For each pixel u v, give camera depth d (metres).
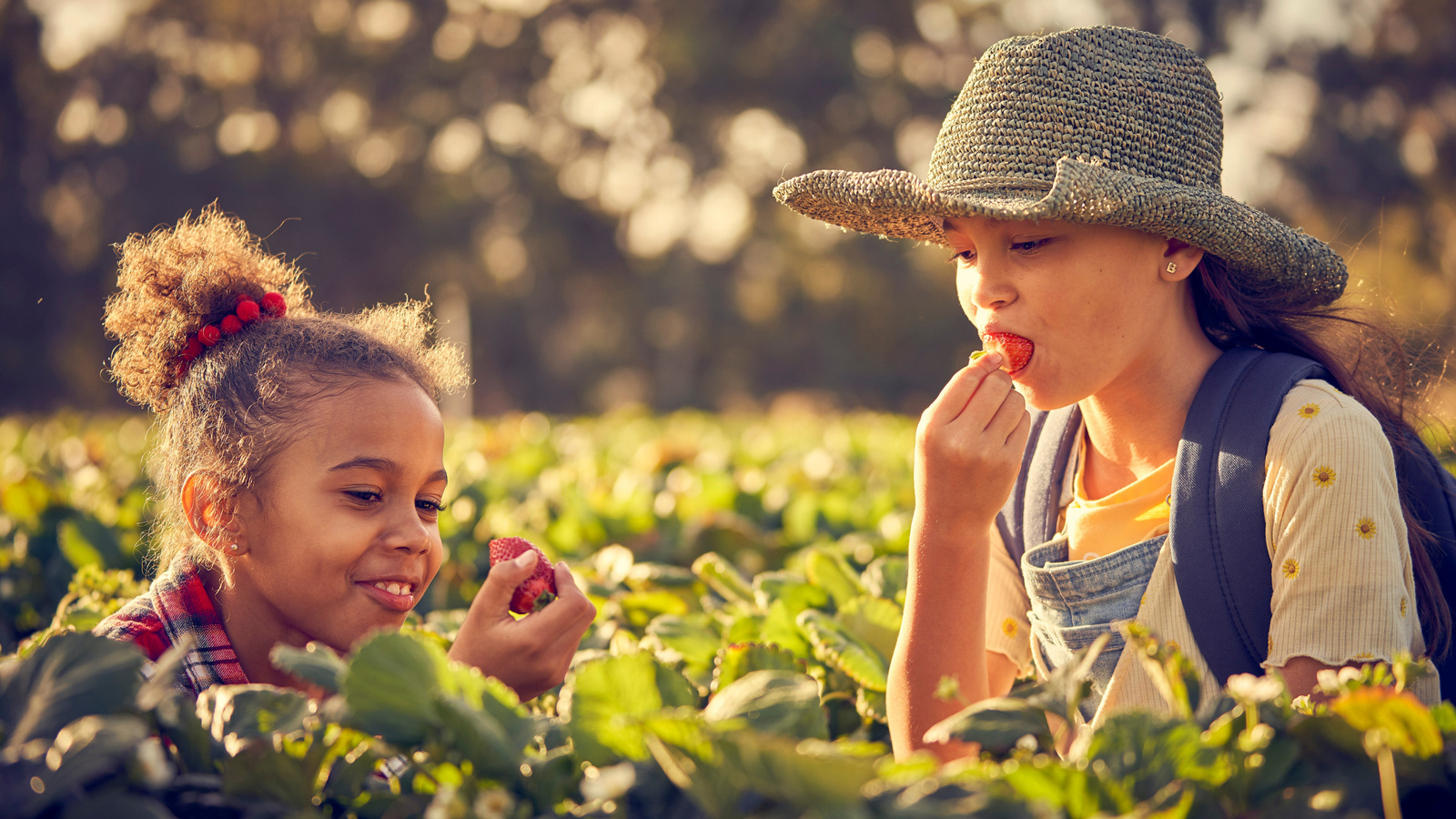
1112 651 1.79
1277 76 33.72
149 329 1.97
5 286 37.97
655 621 2.18
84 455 6.01
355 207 38.22
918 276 39.09
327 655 1.24
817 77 37.50
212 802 1.15
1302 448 1.59
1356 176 32.16
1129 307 1.69
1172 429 1.83
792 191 1.99
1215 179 1.81
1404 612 1.56
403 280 38.25
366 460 1.64
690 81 37.72
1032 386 1.71
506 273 39.56
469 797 1.15
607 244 40.34
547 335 41.16
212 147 37.69
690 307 40.59
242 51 39.47
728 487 4.43
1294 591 1.57
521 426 9.27
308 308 2.16
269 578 1.67
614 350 42.19
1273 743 1.19
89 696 1.13
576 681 1.26
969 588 1.65
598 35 38.84
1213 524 1.65
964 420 1.64
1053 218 1.59
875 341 39.94
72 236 38.38
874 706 1.90
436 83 38.47
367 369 1.74
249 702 1.22
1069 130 1.70
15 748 1.09
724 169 38.19
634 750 1.22
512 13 39.38
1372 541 1.54
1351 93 33.38
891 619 2.13
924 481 1.66
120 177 37.31
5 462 5.83
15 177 38.31
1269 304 1.86
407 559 1.67
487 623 1.54
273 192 37.12
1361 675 1.39
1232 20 32.72
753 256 40.66
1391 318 2.08
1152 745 1.16
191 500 1.73
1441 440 2.21
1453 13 32.91
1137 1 32.84
